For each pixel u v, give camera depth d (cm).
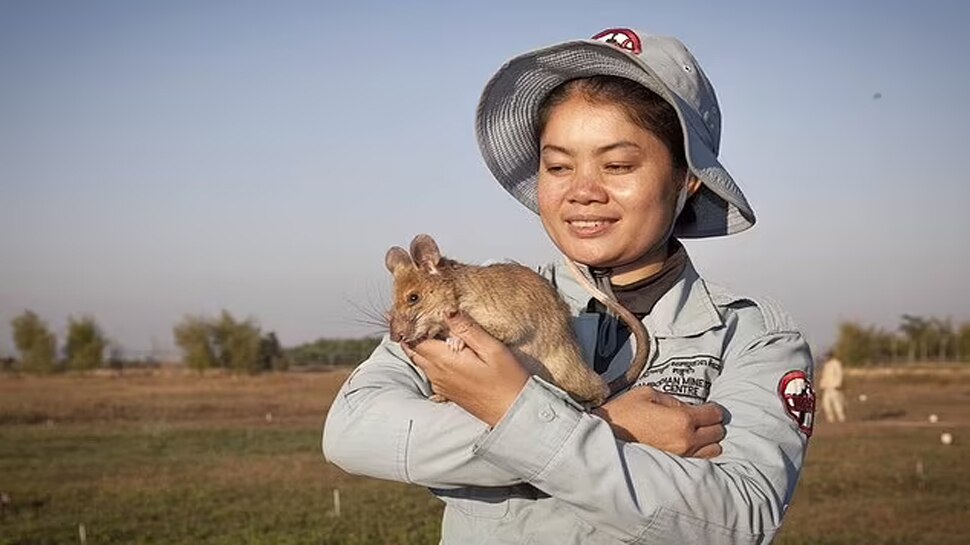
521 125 368
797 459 310
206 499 1498
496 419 279
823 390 2833
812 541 1236
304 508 1424
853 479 1652
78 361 4791
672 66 336
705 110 346
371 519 1346
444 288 377
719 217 382
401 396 315
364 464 308
